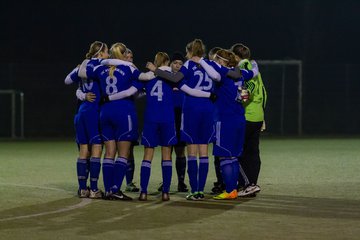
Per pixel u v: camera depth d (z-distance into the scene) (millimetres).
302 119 36781
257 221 10602
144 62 41406
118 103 12547
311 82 36938
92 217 10914
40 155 23750
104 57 13008
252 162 13328
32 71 35438
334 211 11547
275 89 36219
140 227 10102
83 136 13023
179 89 12750
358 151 25000
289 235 9547
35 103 35375
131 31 42000
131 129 12602
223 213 11320
